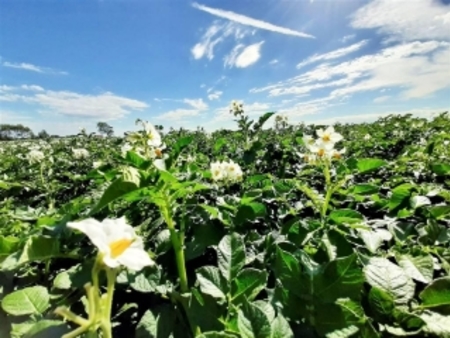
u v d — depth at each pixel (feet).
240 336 3.05
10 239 4.64
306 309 3.24
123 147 7.02
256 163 15.17
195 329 3.46
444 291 3.34
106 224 2.56
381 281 3.55
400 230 5.34
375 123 39.06
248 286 3.59
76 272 3.90
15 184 12.00
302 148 16.49
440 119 24.14
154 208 7.02
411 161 12.40
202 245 5.03
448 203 7.49
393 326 3.19
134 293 4.58
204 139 32.35
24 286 4.55
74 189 13.92
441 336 3.01
